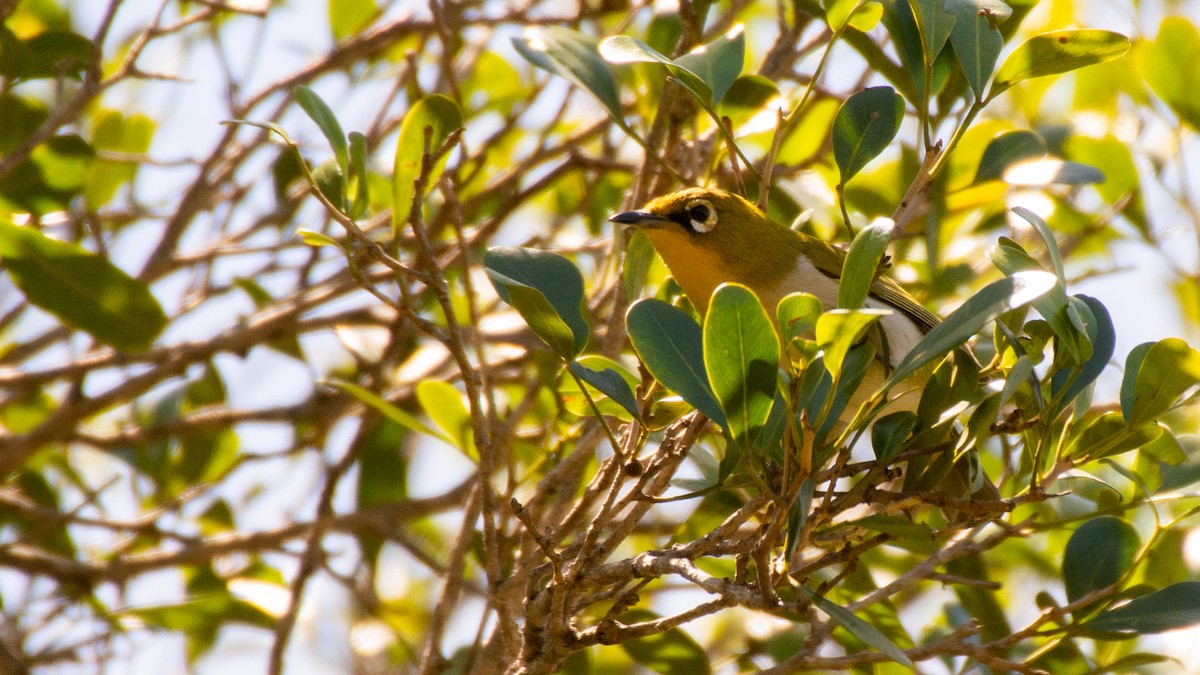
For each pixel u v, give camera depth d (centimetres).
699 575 596
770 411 591
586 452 782
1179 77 1066
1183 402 664
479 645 854
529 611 675
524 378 1138
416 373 1180
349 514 1084
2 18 1038
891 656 543
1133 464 764
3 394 1257
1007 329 662
